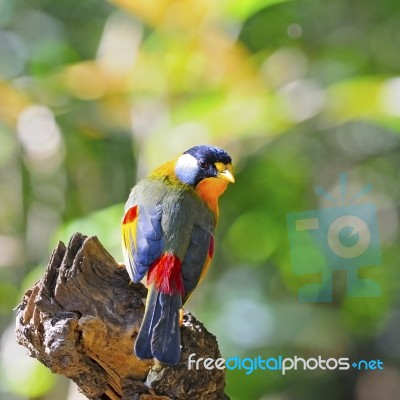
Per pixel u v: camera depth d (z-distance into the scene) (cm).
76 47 1396
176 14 1121
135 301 638
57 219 1273
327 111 1120
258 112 1087
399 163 1470
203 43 1137
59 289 627
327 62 1377
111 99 1213
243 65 1154
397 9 1420
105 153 1318
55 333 616
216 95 1141
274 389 1372
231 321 1336
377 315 1405
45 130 1227
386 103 1043
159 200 739
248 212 1366
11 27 1372
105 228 1092
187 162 798
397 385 1496
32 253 1276
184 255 698
